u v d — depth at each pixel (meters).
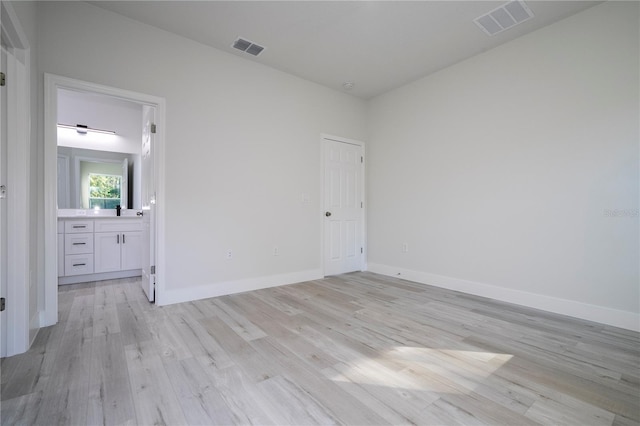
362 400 1.44
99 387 1.52
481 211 3.30
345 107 4.43
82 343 2.02
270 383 1.58
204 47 3.11
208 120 3.13
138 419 1.29
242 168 3.38
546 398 1.47
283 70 3.70
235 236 3.33
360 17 2.68
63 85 2.39
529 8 2.55
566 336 2.21
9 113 1.85
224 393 1.48
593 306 2.54
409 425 1.27
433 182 3.79
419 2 2.48
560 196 2.74
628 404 1.42
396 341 2.11
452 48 3.20
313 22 2.75
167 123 2.88
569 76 2.68
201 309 2.75
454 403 1.42
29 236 2.00
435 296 3.26
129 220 3.97
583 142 2.61
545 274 2.82
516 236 3.02
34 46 2.20
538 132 2.87
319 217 4.12
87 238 3.70
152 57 2.81
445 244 3.65
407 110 4.11
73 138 4.16
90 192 4.27
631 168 2.38
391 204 4.34
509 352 1.95
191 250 3.03
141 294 3.21
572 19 2.66
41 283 2.30
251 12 2.61
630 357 1.89
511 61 3.06
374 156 4.61
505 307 2.89
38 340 2.06
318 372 1.69
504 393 1.51
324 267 4.21
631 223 2.38
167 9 2.57
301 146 3.92
